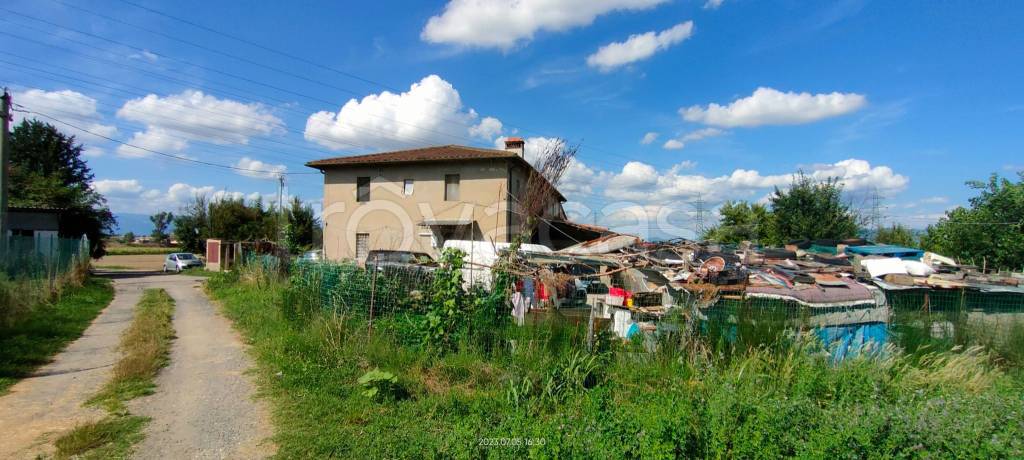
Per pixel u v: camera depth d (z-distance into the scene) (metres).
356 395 5.71
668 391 5.35
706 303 7.15
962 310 8.52
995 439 3.76
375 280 8.12
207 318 11.56
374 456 4.25
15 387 6.02
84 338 9.05
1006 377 6.58
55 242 17.05
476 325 7.16
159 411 5.33
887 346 6.98
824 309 7.54
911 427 3.79
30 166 35.19
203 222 46.62
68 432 4.71
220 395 5.87
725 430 3.91
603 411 4.49
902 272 10.33
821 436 3.75
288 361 6.91
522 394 5.48
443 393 5.86
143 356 7.07
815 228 23.56
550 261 8.70
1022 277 11.33
